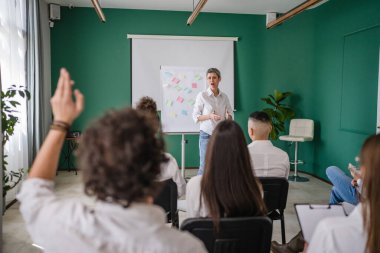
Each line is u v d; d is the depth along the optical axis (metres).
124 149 0.65
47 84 5.61
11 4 4.10
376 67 4.25
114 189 0.66
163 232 0.67
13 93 3.39
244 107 6.38
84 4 5.80
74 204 0.70
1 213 2.77
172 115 5.74
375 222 0.96
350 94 4.82
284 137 5.59
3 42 3.88
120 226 0.65
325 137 5.52
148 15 6.09
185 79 5.82
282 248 2.54
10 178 3.98
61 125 0.77
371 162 1.01
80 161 0.70
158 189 0.73
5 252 2.82
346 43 4.91
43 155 0.75
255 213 1.50
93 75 6.07
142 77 6.08
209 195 1.46
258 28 6.31
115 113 0.71
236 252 1.43
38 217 0.69
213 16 6.22
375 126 4.29
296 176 5.65
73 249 0.65
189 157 6.39
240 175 1.45
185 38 6.11
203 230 1.37
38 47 4.95
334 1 5.21
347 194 2.94
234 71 6.31
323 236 1.00
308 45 5.91
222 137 1.45
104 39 6.04
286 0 5.51
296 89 6.16
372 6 4.34
